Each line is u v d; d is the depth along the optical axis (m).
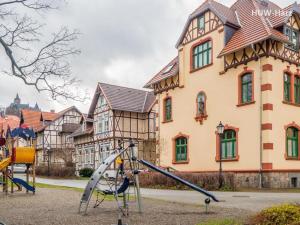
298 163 23.03
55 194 15.95
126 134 41.38
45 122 59.56
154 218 9.15
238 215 9.48
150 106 41.72
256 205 11.96
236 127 23.58
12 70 11.18
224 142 24.47
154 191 18.91
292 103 23.11
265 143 21.62
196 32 27.52
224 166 24.12
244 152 22.88
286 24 23.41
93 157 45.03
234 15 26.23
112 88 43.19
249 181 22.30
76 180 33.84
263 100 22.02
